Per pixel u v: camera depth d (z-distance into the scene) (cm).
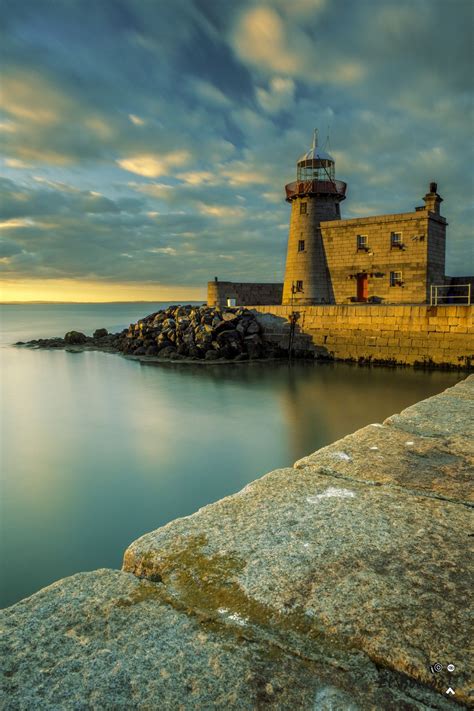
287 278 3847
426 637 152
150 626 160
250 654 148
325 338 3075
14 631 158
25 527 973
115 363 3347
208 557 197
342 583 178
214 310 3666
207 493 1144
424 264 3200
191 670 142
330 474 292
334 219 3738
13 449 1496
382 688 137
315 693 135
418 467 299
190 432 1681
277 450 1475
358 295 3519
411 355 2728
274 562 192
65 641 154
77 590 180
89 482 1219
